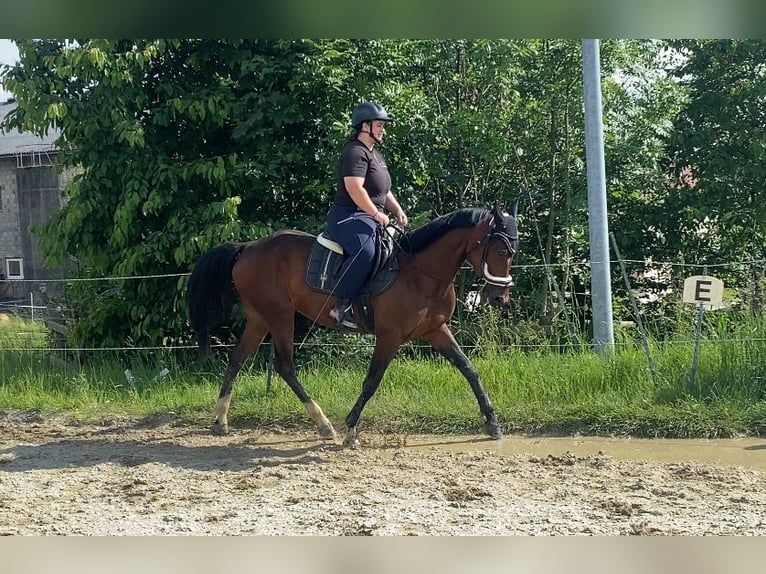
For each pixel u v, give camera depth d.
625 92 10.78
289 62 9.39
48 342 10.69
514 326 8.91
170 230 9.24
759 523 4.69
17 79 9.23
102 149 9.41
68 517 5.01
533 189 11.55
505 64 10.41
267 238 7.03
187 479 5.86
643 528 4.57
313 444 6.80
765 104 10.83
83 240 9.58
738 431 6.72
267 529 4.71
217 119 9.37
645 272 11.38
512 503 5.15
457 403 7.35
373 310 6.50
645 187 11.12
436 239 6.45
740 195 10.93
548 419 7.01
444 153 11.07
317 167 10.04
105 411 7.99
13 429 7.55
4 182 24.73
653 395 7.22
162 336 9.82
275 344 6.96
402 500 5.25
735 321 8.52
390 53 9.86
